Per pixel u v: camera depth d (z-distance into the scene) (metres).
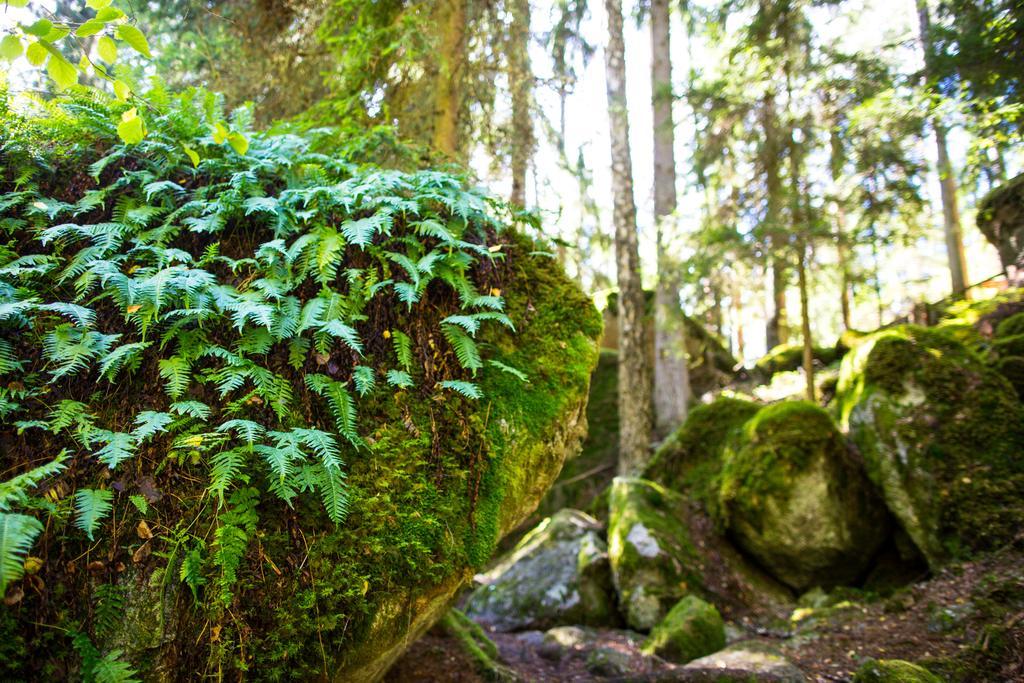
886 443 5.93
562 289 3.96
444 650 4.51
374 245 3.43
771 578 6.66
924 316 12.37
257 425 2.62
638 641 5.77
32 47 2.36
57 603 2.28
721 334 21.88
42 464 2.47
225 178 3.55
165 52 5.97
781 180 9.48
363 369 3.06
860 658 4.39
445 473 3.13
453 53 6.24
